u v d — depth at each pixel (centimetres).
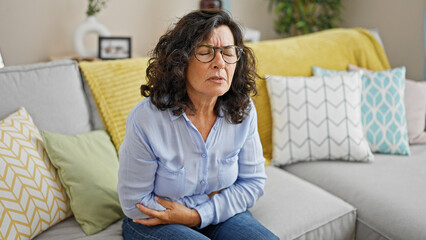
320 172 172
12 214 113
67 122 149
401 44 293
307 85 181
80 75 161
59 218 129
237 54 107
